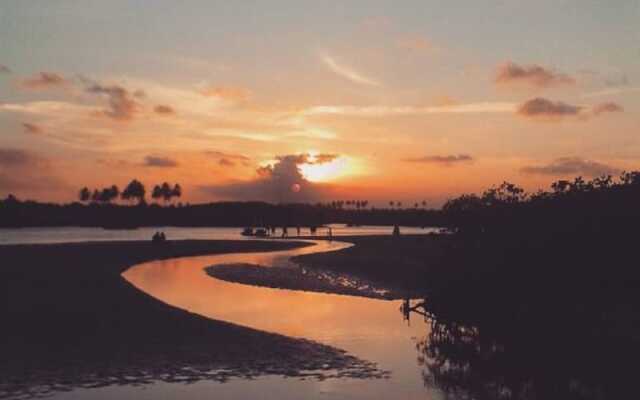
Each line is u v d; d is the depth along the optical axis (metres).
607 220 24.31
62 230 171.50
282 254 71.25
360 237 114.50
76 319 22.48
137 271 48.88
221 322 22.66
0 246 66.38
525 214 26.77
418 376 17.16
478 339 22.39
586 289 24.02
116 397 14.20
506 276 25.55
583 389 16.55
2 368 16.17
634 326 21.00
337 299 33.22
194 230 183.12
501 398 15.64
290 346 19.47
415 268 48.47
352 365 17.80
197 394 14.63
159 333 20.53
